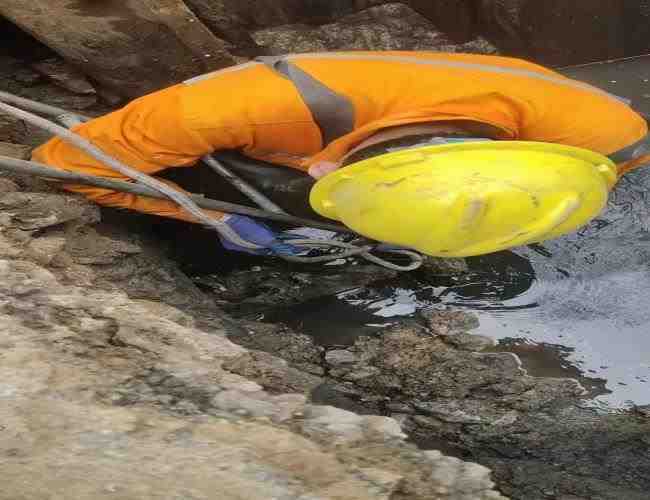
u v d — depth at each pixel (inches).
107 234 46.1
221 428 31.2
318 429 32.2
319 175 41.4
